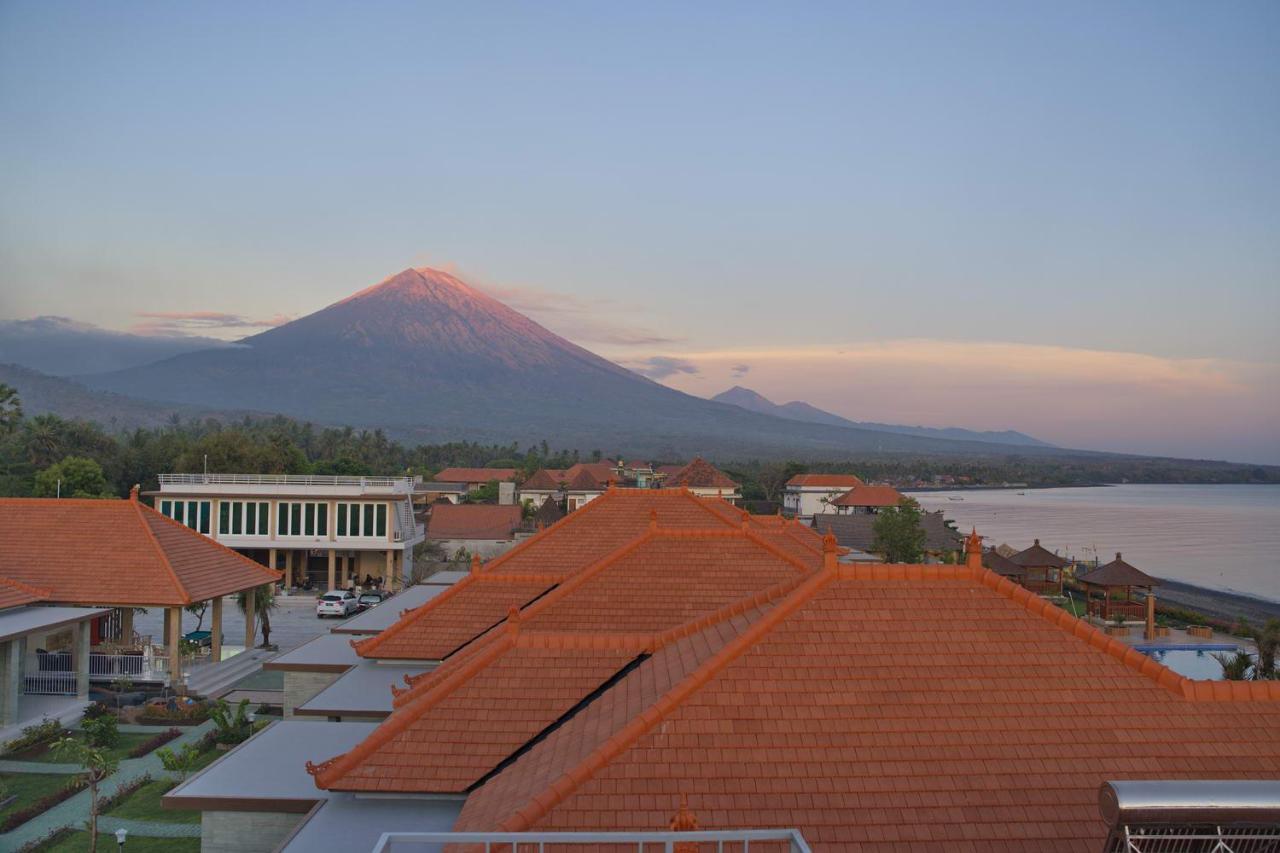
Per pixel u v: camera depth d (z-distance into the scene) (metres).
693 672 11.80
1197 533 152.38
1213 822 8.22
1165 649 48.25
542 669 14.54
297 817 15.18
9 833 20.53
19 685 27.86
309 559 65.31
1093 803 10.61
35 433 86.50
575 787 10.58
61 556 32.59
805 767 10.84
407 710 14.10
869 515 94.06
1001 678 11.84
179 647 33.12
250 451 89.88
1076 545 128.12
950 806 10.52
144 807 22.17
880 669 11.84
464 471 157.38
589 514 26.17
